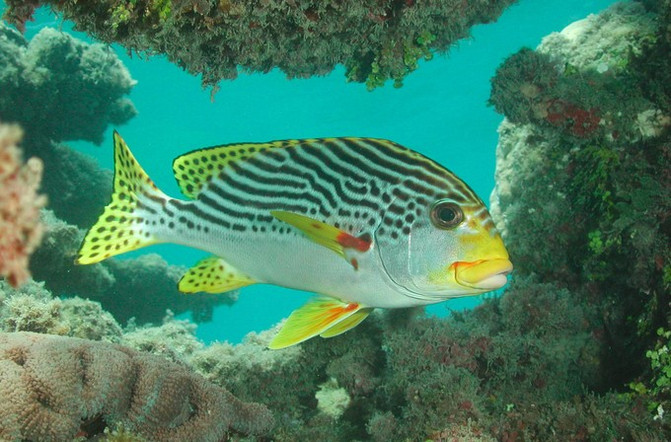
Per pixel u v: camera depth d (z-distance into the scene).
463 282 0.90
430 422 1.20
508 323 1.52
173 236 0.99
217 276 1.00
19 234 0.52
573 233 1.75
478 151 10.42
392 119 8.38
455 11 1.34
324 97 7.17
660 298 1.26
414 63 1.38
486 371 1.37
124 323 3.03
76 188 3.11
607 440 1.07
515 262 1.90
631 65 1.69
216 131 8.66
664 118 1.57
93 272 2.38
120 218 1.00
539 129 1.82
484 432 1.14
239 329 10.80
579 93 1.65
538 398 1.26
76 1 0.97
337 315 0.95
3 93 2.67
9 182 0.51
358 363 1.53
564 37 2.00
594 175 1.61
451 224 0.90
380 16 1.20
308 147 0.95
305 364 1.55
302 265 0.95
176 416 0.97
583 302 1.67
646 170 1.46
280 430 1.26
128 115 3.29
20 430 0.89
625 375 1.34
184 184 0.99
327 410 1.58
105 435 0.93
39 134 2.89
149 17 1.00
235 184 0.97
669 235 1.31
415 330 1.46
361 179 0.93
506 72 1.75
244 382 1.51
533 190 1.87
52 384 0.91
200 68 1.18
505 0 1.61
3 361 0.92
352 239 0.92
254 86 6.62
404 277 0.92
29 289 1.58
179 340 1.94
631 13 1.94
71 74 2.90
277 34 1.15
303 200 0.95
